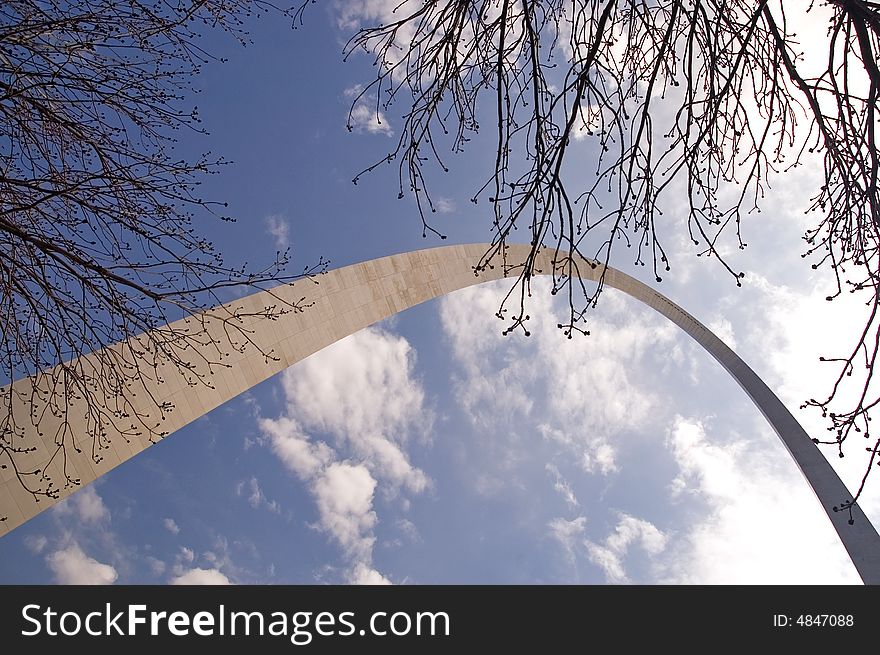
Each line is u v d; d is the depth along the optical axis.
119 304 6.35
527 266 5.07
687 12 5.07
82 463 13.91
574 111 4.62
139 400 15.21
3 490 12.63
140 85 6.62
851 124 4.66
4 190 6.20
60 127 6.55
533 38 4.98
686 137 4.99
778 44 4.77
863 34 4.54
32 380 7.43
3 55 6.24
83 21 6.28
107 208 6.28
